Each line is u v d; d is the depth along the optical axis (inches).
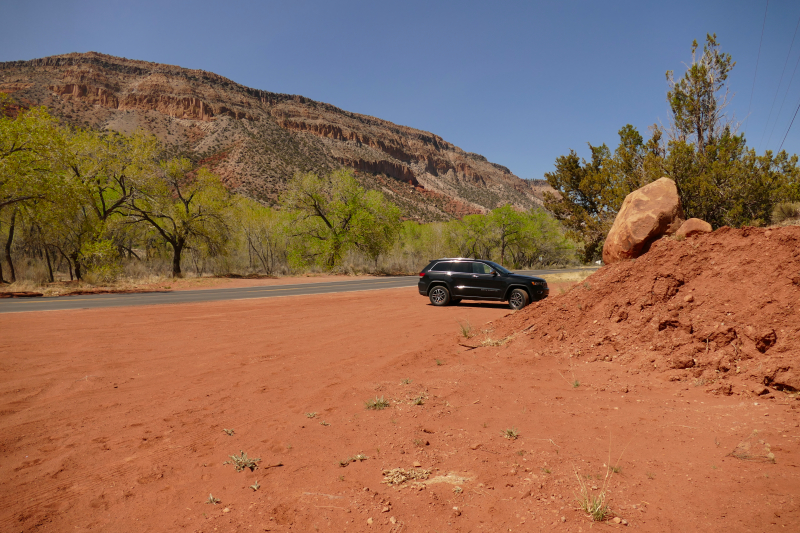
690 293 212.7
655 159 784.3
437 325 387.2
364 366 250.1
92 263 1049.5
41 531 98.4
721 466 108.3
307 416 170.4
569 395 177.0
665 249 242.2
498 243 2285.9
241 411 181.6
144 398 201.2
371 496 108.0
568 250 2348.7
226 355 288.0
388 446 137.9
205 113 6850.4
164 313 507.8
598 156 1181.1
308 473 122.8
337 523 97.0
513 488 107.7
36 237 1118.4
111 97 6860.2
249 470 126.5
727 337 182.9
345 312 506.6
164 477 124.3
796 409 136.6
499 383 199.3
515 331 282.8
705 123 772.6
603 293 255.1
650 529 86.0
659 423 140.3
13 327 397.4
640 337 215.2
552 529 89.2
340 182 1711.4
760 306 182.4
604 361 214.1
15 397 202.5
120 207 1298.0
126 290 874.1
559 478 110.5
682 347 193.9
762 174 678.5
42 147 901.2
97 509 107.7
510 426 148.9
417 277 1446.9
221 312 517.0
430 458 128.0
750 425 130.0
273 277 1437.0
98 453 141.9
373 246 1749.5
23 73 6683.1
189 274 1369.3
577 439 133.8
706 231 240.4
